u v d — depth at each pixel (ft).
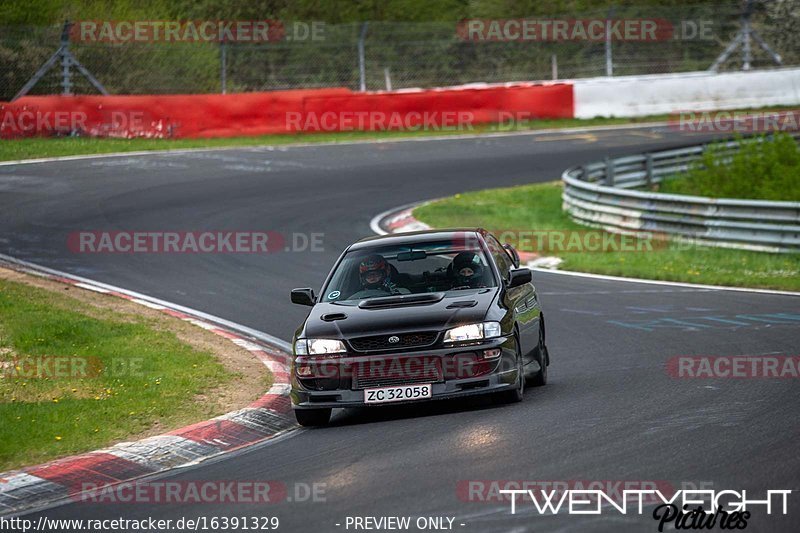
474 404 102.94
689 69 457.68
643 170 295.48
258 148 351.87
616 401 97.45
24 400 109.81
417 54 442.09
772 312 146.41
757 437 79.61
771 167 265.75
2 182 288.10
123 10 428.97
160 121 360.07
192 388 115.44
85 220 245.45
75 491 82.17
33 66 372.58
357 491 72.43
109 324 148.77
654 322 144.56
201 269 200.13
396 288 106.52
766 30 456.45
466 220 244.22
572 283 183.73
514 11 515.50
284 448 91.09
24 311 154.20
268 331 152.35
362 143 365.61
